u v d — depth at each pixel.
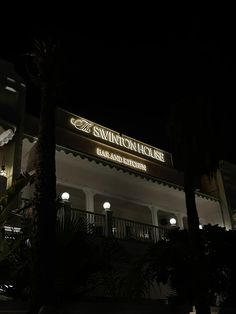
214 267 12.87
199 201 23.19
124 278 12.06
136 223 17.23
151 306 9.91
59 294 9.52
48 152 8.35
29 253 9.13
